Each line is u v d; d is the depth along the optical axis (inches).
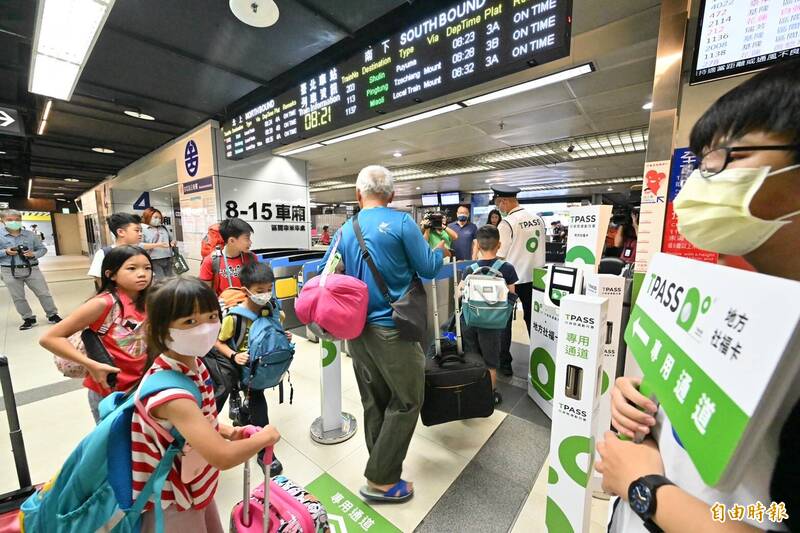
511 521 55.2
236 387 71.7
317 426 81.3
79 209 665.0
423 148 213.8
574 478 40.8
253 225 197.5
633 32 88.9
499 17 68.4
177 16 95.6
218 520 40.6
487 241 92.7
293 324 157.5
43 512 31.9
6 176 382.0
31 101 165.3
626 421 22.4
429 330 117.3
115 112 173.2
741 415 11.9
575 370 39.4
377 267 55.1
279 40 106.8
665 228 56.3
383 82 90.7
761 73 16.2
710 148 18.1
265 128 136.6
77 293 256.8
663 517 16.4
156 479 30.3
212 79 134.9
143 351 53.9
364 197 60.4
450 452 72.2
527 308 119.6
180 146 211.3
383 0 89.0
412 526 54.4
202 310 31.9
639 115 150.6
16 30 103.1
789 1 41.5
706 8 47.4
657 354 20.3
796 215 15.3
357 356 58.8
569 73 96.1
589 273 68.2
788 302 11.2
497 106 139.3
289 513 36.5
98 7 76.5
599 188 440.5
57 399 95.7
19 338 151.1
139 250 53.4
